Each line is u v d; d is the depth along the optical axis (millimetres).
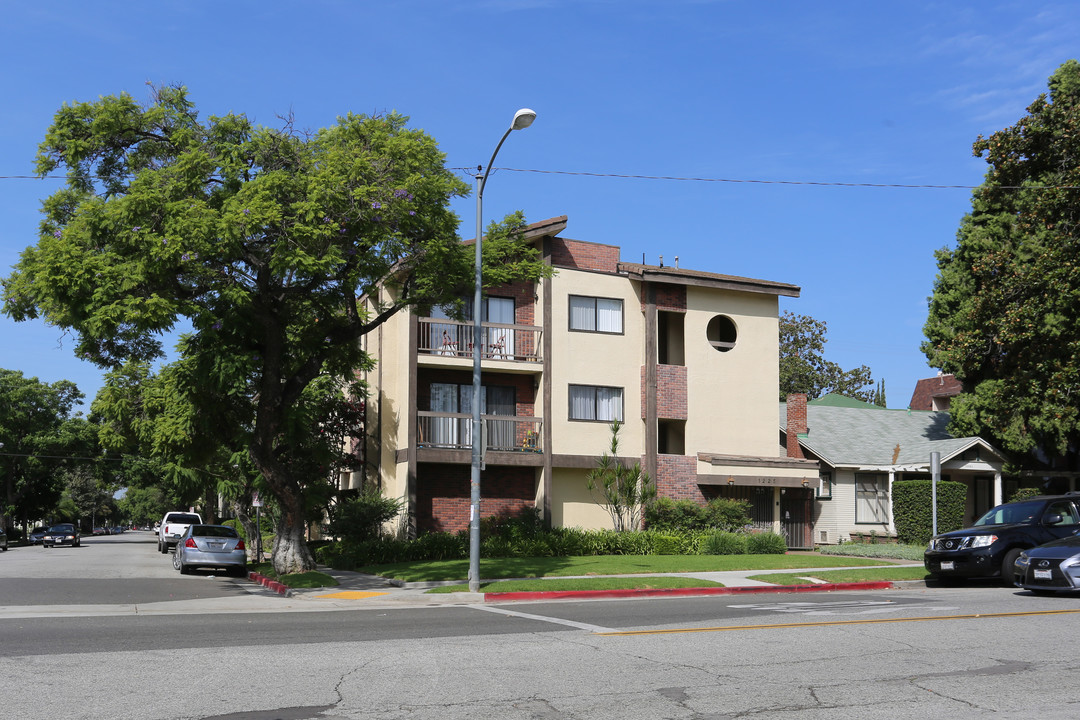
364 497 29609
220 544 27172
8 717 7195
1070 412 29641
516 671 9117
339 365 26047
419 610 15539
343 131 20438
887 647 10492
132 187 18531
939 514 30828
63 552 45812
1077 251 29328
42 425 74500
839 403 45094
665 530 30859
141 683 8492
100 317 17641
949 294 33969
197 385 25406
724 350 34406
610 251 33875
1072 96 31016
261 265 20125
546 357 31375
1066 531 18531
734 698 7961
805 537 34281
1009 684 8523
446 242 21344
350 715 7348
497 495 31516
